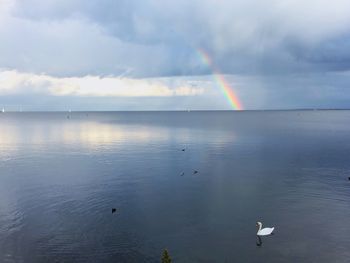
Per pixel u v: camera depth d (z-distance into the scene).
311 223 52.97
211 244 46.56
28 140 158.62
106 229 51.03
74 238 48.12
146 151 120.44
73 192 69.12
